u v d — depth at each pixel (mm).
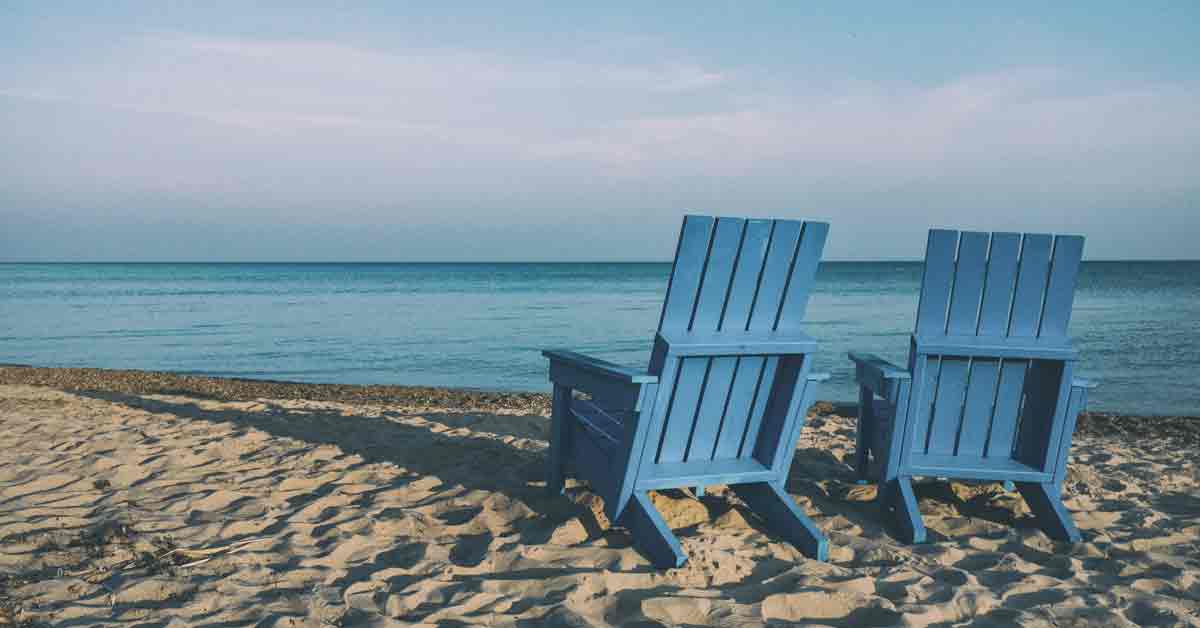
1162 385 11648
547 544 3109
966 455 3623
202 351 17469
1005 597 2715
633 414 2947
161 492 3871
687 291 2914
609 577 2734
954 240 3338
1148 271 87625
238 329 22969
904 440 3443
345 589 2660
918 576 2850
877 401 4133
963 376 3516
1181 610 2596
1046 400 3449
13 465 4336
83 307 34500
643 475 3086
